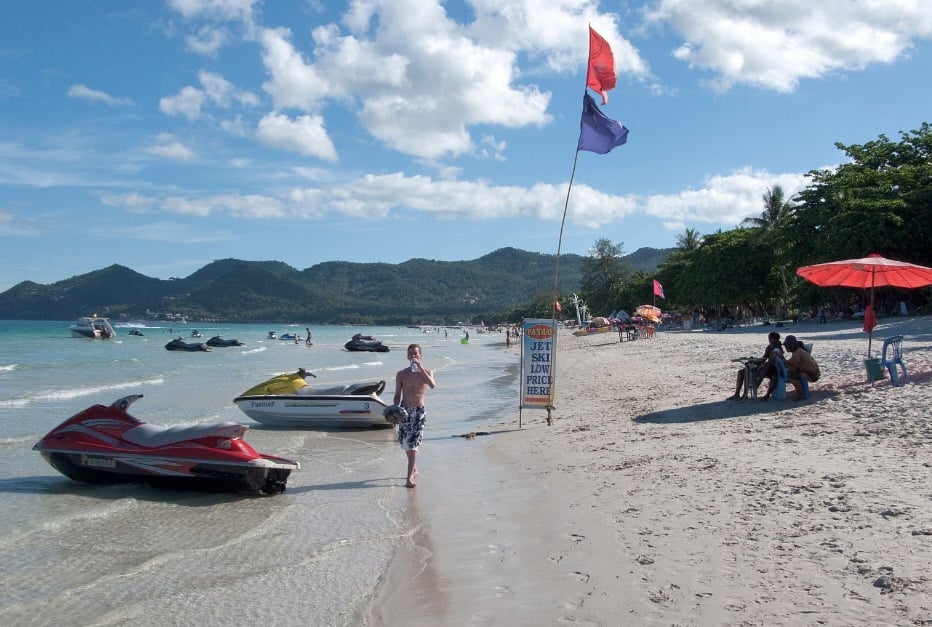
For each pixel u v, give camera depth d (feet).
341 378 111.34
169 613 17.46
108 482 31.89
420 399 31.99
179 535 24.50
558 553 20.49
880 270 49.24
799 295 182.09
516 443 41.52
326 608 17.63
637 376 80.28
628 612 15.62
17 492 30.91
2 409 63.52
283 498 30.17
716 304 250.57
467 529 24.34
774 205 229.66
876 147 191.31
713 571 17.52
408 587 18.83
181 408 63.77
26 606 18.02
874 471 25.26
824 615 14.35
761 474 26.66
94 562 21.59
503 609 16.69
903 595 14.84
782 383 43.50
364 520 26.27
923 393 38.70
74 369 122.62
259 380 99.71
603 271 440.45
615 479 29.04
